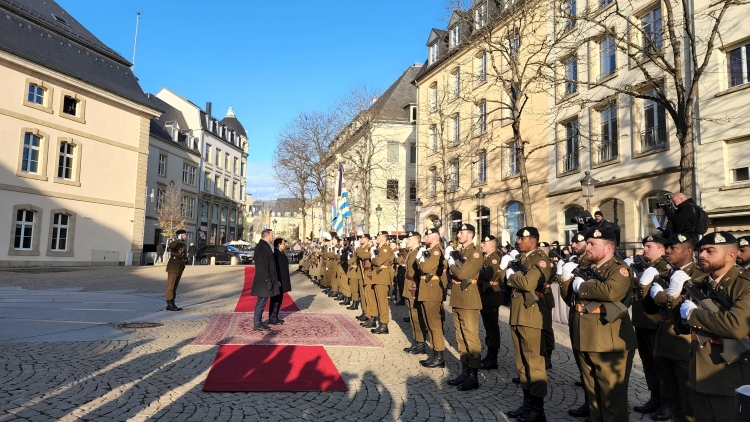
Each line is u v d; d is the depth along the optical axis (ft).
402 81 140.15
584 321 13.83
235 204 203.82
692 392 10.97
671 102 41.11
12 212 85.76
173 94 177.17
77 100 97.55
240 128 220.23
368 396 17.63
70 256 95.30
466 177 93.76
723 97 47.93
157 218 140.97
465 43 74.90
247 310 38.52
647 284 13.79
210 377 18.98
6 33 85.40
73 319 31.96
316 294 53.36
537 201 74.08
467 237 19.98
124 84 109.60
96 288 54.13
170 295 37.14
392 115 129.80
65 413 14.92
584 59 65.05
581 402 18.21
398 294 48.55
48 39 94.27
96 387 17.58
